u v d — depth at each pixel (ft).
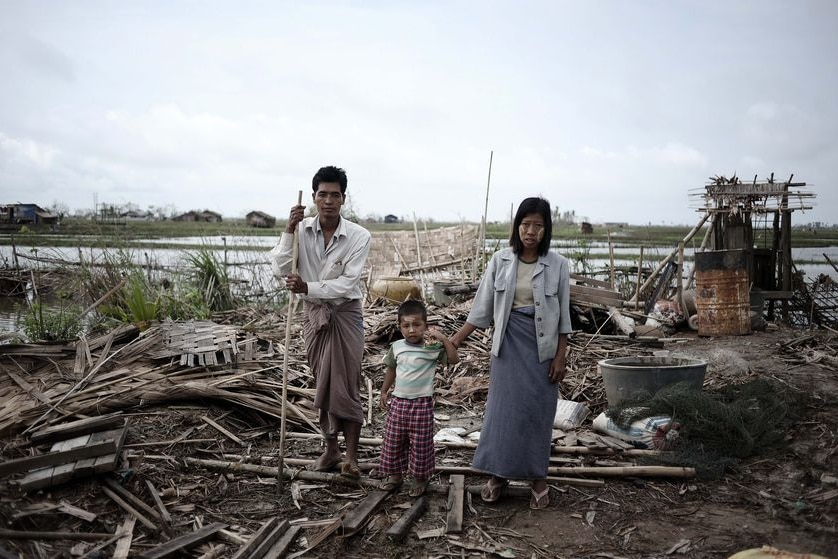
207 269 38.06
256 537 10.75
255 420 17.06
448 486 13.34
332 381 13.46
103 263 36.40
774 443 15.07
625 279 43.88
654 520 12.11
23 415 15.03
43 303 37.29
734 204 34.19
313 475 13.71
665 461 14.38
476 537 11.50
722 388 18.63
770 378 20.07
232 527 11.62
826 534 11.24
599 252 106.63
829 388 19.07
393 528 11.42
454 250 45.42
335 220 13.78
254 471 13.97
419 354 12.98
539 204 12.17
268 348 21.26
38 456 12.41
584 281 32.78
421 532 11.65
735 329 29.32
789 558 9.57
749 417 15.57
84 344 18.53
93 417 15.46
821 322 34.88
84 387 16.38
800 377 20.40
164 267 41.55
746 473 14.01
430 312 30.37
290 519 12.09
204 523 11.78
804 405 17.26
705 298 29.68
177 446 14.94
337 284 13.25
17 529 10.82
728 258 29.14
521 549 11.09
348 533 11.25
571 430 17.06
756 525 11.75
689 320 31.81
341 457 14.56
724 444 14.76
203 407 16.90
